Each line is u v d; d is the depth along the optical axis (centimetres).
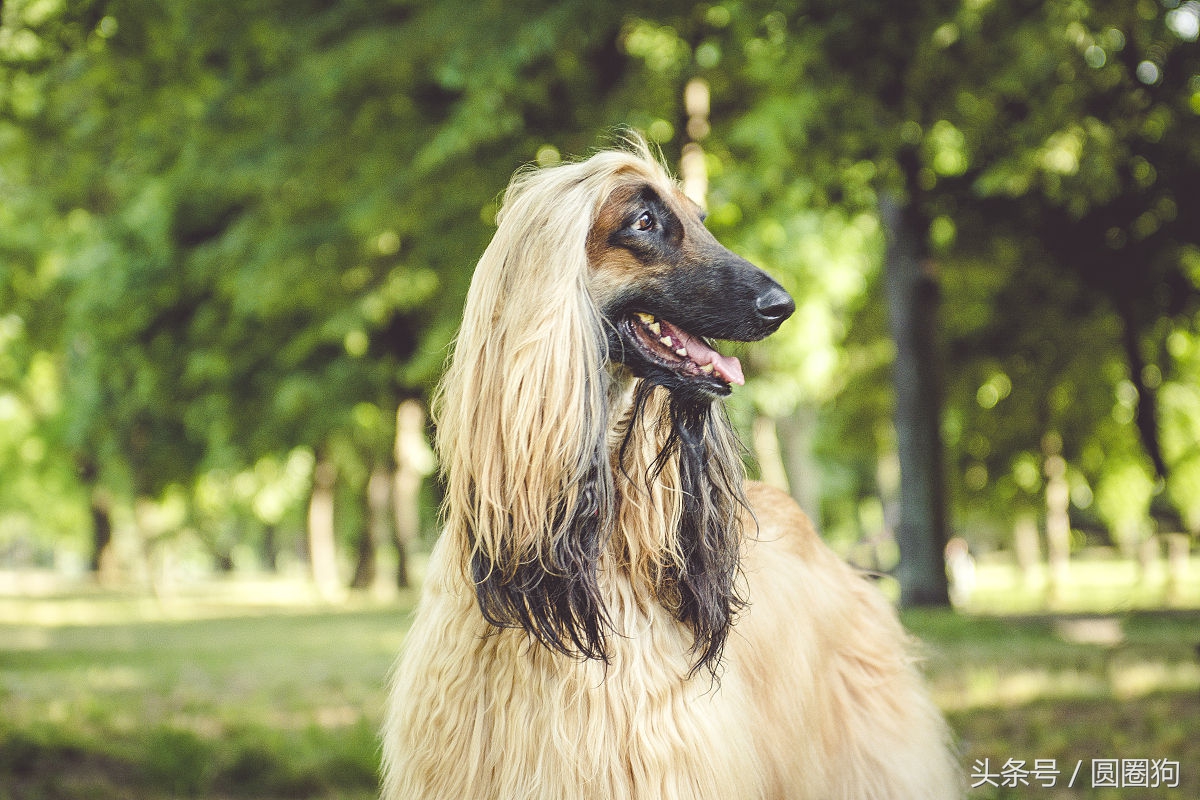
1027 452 1898
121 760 566
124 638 1506
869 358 1930
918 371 1255
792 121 952
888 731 329
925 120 878
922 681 363
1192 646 925
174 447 2470
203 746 554
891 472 2881
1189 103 847
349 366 1802
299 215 1360
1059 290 1270
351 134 1173
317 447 2528
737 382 267
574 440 248
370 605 2200
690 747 256
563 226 254
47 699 780
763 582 304
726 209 1189
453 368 262
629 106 1048
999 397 1767
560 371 248
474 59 980
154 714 717
